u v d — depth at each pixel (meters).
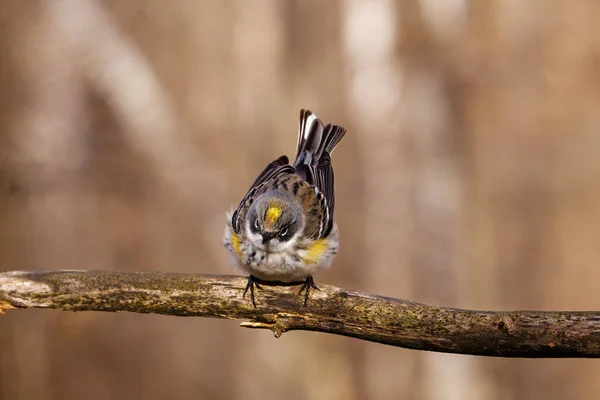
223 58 20.09
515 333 6.66
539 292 21.41
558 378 19.80
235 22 20.12
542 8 21.78
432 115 20.50
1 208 17.25
